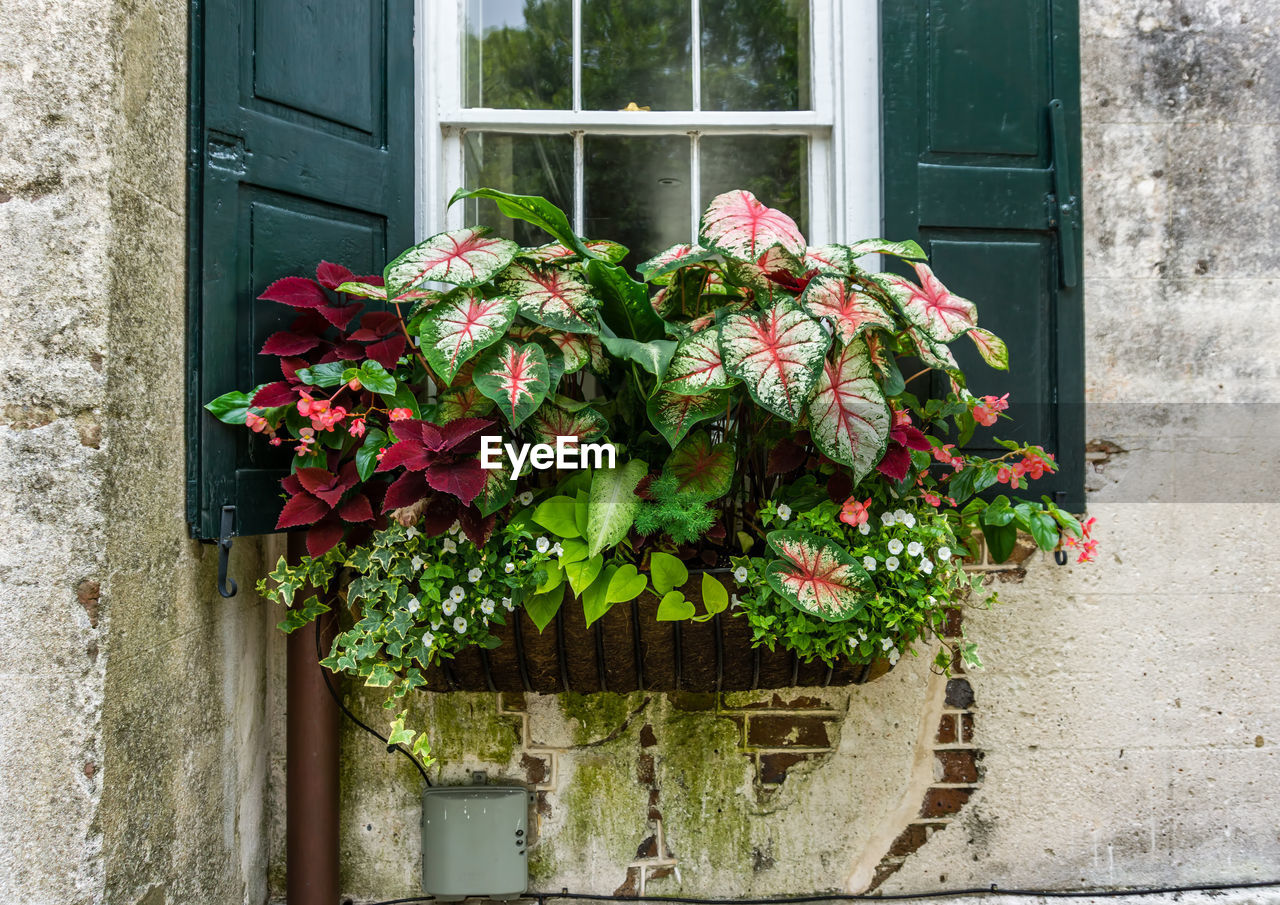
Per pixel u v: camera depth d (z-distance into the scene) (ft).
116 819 3.54
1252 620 5.34
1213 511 5.35
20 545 3.44
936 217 5.10
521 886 5.02
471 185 5.67
